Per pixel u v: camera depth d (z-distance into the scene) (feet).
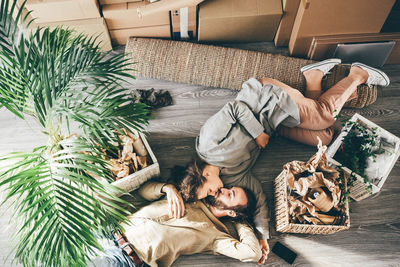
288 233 5.69
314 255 5.57
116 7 6.00
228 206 5.61
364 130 5.30
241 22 6.23
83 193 3.59
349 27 6.11
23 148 6.15
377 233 5.73
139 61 6.59
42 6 5.65
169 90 6.70
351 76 6.08
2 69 3.73
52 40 4.22
